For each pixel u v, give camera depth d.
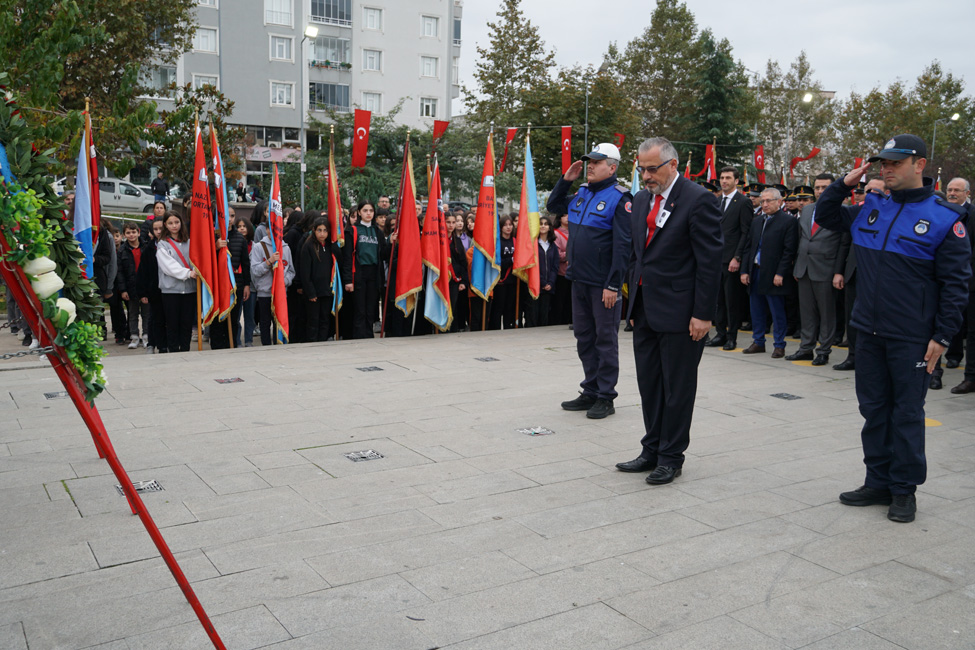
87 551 3.53
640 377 4.87
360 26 48.88
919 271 4.13
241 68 45.59
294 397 6.59
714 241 4.50
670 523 4.02
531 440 5.48
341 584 3.26
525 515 4.08
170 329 8.98
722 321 10.09
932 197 4.21
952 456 5.34
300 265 9.62
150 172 35.97
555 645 2.83
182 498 4.21
